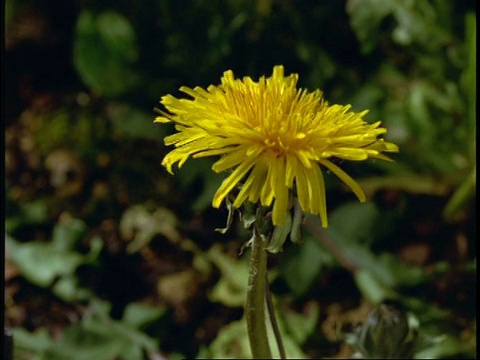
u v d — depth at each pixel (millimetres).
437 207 332
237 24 346
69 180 351
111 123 359
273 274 308
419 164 333
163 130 343
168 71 352
